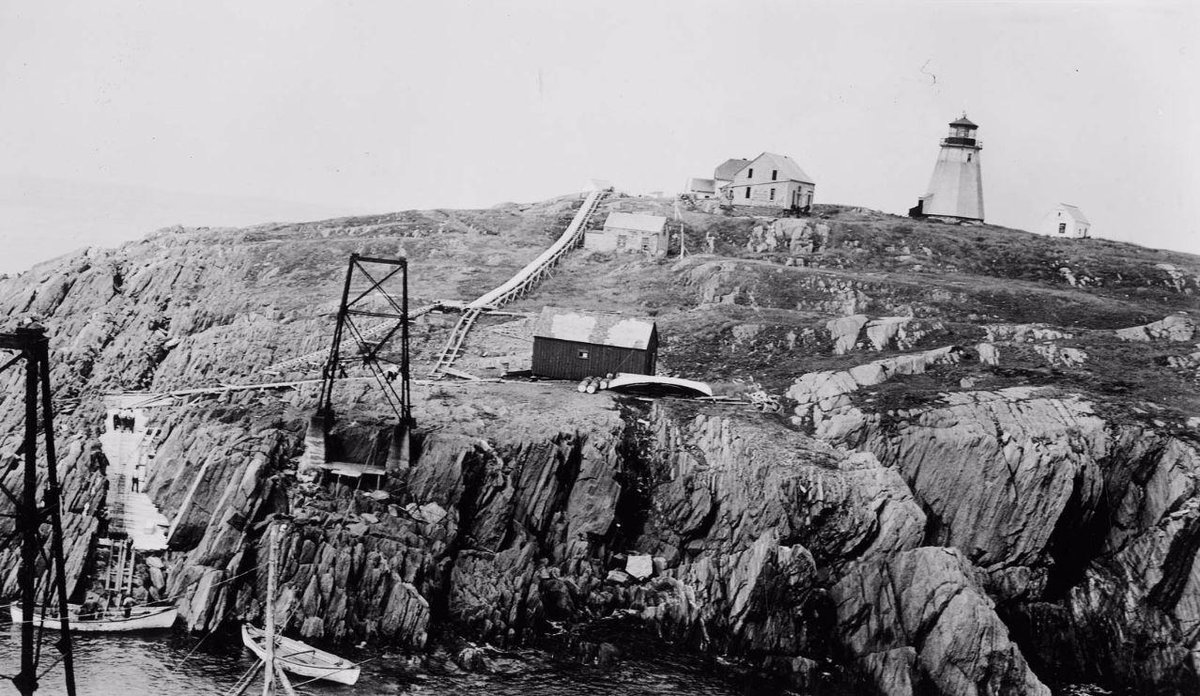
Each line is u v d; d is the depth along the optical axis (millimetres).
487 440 79438
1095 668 77562
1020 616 79188
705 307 118688
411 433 78188
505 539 76188
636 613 76000
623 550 80875
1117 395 91438
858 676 72000
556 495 79125
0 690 59125
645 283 130500
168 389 96875
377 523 72062
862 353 103688
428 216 157375
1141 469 83625
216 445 75688
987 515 81000
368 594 68875
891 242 148625
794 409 91500
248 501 71688
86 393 96500
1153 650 77188
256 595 68812
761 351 106062
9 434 88438
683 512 81500
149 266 120562
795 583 74750
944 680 69938
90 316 109250
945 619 71000
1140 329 111875
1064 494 80438
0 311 111875
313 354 100688
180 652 65062
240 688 60844
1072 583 81625
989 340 106438
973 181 179750
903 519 78188
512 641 70375
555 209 167625
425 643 67875
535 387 92562
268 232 142625
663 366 104625
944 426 84125
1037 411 85625
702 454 84562
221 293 117875
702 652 73312
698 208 166875
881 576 75312
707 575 77625
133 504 76312
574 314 98625
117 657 64000
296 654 63969
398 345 104312
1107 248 158125
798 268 129625
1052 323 119938
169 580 70750
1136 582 79438
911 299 123625
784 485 79438
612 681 66750
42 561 72125
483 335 108438
